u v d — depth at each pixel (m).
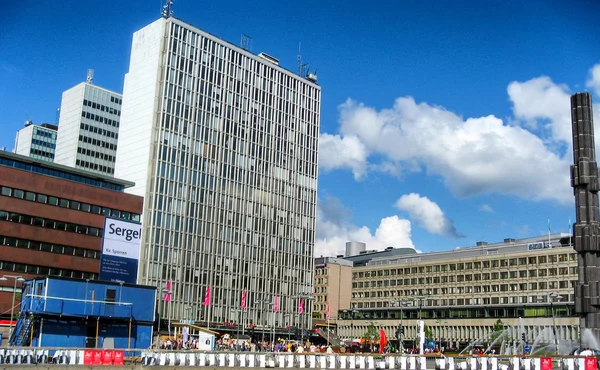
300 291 187.38
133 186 144.12
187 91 166.12
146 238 152.25
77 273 122.25
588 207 88.44
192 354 59.53
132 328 86.06
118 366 56.69
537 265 184.50
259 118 184.50
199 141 167.25
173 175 160.00
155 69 161.88
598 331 84.81
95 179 133.50
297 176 193.75
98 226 127.00
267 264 179.62
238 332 155.38
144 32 168.12
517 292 187.75
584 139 90.00
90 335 81.81
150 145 157.38
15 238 114.38
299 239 190.75
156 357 58.31
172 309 153.75
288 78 196.00
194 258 161.00
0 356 52.16
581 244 87.62
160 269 153.25
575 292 87.69
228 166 173.50
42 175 120.12
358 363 65.25
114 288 85.00
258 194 180.62
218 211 169.00
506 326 185.00
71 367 54.56
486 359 64.75
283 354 62.81
